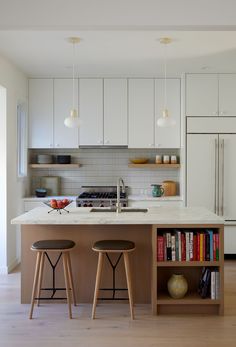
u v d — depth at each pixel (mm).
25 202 5656
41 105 5883
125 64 5164
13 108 5184
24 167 5832
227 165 5586
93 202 5512
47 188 6090
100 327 3309
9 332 3211
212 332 3215
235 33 3895
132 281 3869
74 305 3818
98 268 3514
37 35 3953
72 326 3328
